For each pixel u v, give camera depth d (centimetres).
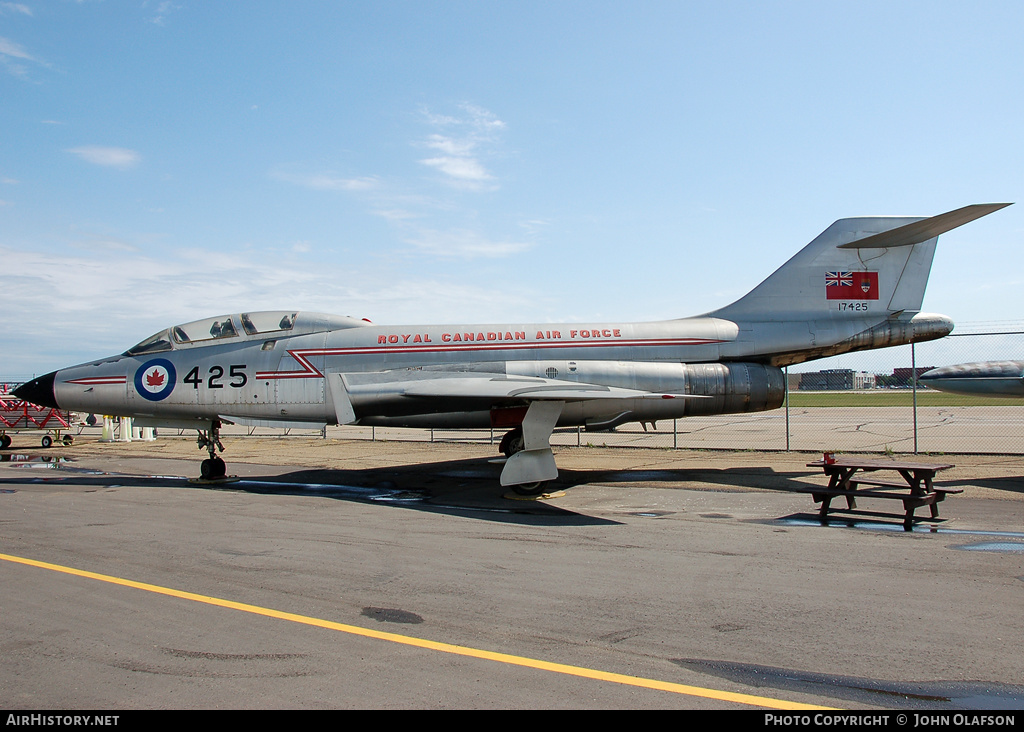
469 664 402
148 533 776
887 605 504
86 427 3123
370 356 1229
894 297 1286
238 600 525
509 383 1086
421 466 1480
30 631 460
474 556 662
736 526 805
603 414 1165
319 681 378
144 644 435
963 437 1895
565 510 927
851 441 1844
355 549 693
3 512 919
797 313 1280
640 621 474
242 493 1105
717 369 1202
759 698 357
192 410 1263
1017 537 729
